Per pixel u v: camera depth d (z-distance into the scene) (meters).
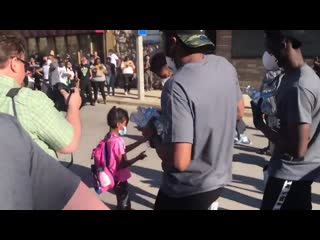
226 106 2.25
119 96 15.36
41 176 1.26
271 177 2.73
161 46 2.43
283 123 2.58
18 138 1.21
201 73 2.18
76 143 2.12
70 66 13.77
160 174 6.46
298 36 2.46
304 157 2.59
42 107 1.99
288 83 2.53
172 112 2.14
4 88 1.99
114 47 19.25
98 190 4.43
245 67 14.91
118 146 4.38
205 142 2.22
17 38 2.01
